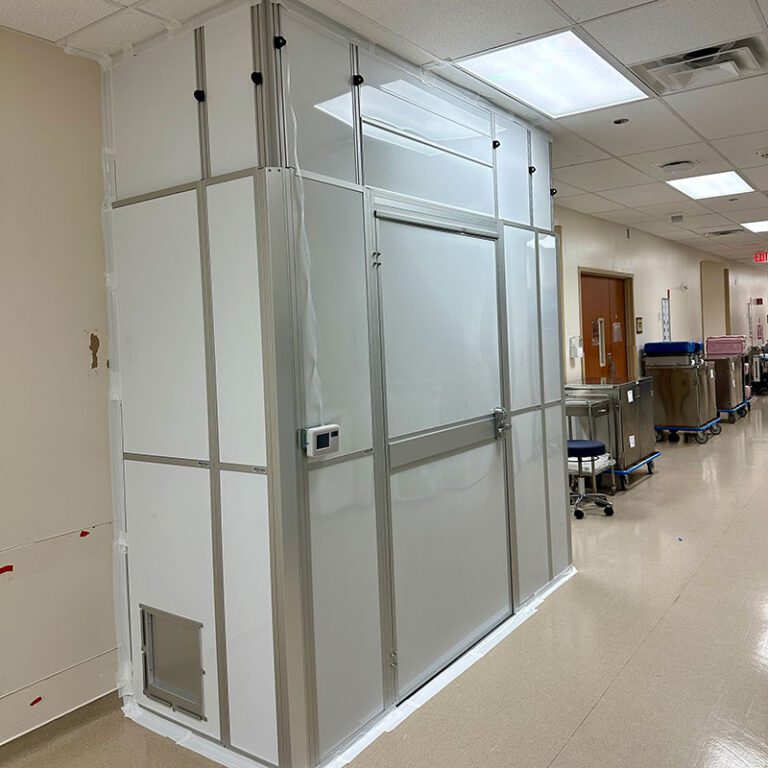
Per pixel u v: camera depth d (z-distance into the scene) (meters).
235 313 2.20
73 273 2.57
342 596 2.33
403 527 2.64
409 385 2.67
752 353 12.52
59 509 2.54
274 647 2.17
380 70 2.58
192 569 2.42
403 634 2.62
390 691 2.54
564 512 3.87
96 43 2.48
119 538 2.69
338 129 2.36
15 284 2.42
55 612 2.54
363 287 2.43
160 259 2.43
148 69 2.44
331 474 2.29
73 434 2.58
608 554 4.17
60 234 2.54
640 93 3.31
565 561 3.86
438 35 2.52
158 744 2.41
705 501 5.28
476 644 3.05
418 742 2.34
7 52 2.38
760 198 6.33
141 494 2.58
